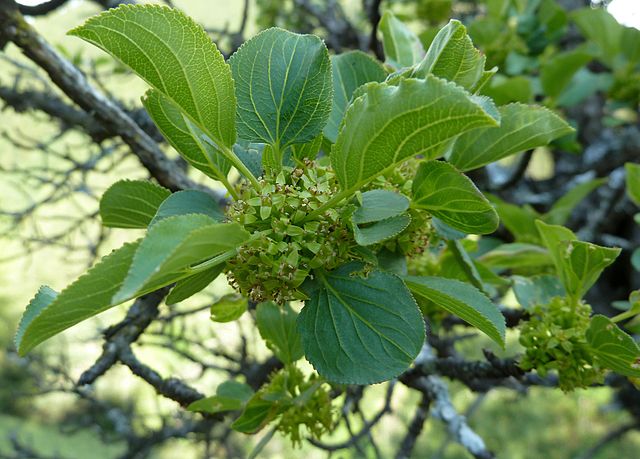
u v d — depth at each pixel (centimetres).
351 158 24
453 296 26
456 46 25
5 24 38
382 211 24
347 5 89
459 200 26
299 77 27
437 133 22
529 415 115
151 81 24
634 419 81
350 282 26
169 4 42
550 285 37
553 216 58
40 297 23
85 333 63
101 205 30
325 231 25
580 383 33
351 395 48
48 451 107
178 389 36
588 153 78
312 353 25
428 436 108
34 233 58
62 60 39
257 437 84
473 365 38
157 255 20
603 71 80
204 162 27
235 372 49
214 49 23
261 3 78
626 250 74
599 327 31
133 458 58
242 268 25
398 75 26
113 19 22
